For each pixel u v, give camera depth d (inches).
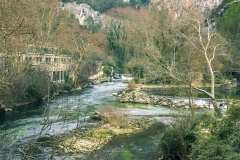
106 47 3644.2
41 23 1706.4
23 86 1270.9
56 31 1943.9
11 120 1040.2
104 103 1499.8
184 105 1325.0
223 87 1966.0
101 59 3474.4
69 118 1053.8
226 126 544.1
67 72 2107.5
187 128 653.9
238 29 2297.0
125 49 3567.9
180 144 636.7
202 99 1487.5
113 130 954.1
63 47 2096.5
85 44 2573.8
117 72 3572.8
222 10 3265.3
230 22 2388.0
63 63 2183.8
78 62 2160.4
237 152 472.4
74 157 664.4
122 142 837.2
